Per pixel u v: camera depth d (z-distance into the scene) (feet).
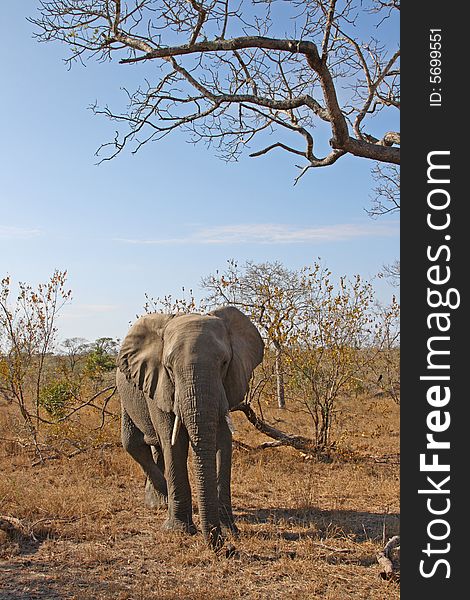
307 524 29.22
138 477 38.70
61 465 42.27
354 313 48.24
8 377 47.19
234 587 21.71
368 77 26.30
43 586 21.84
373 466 43.29
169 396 26.43
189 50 22.27
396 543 24.36
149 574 22.95
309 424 60.64
